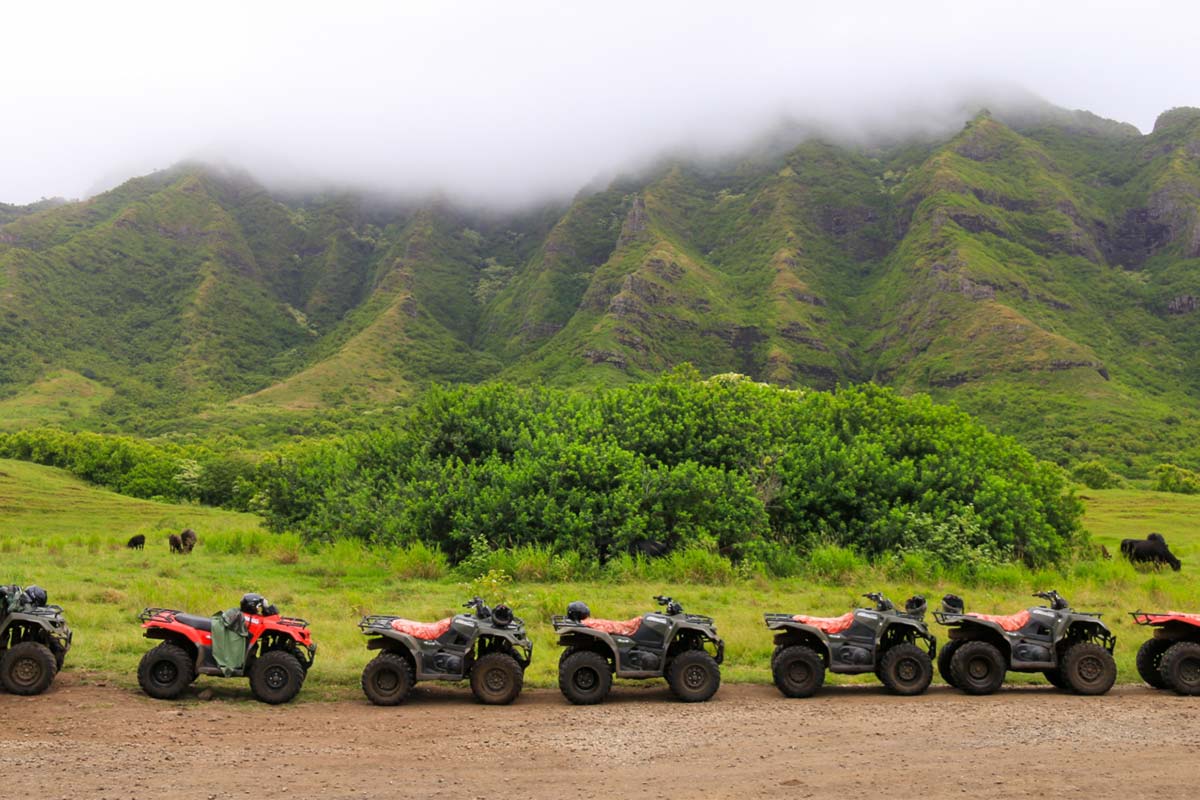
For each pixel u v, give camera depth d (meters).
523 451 25.88
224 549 26.19
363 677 9.14
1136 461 116.56
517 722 8.49
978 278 194.38
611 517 22.47
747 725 8.43
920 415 30.48
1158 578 20.61
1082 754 7.44
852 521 24.88
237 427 163.25
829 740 7.88
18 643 9.33
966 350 174.88
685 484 23.50
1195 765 7.12
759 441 27.33
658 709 9.12
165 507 67.31
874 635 10.03
